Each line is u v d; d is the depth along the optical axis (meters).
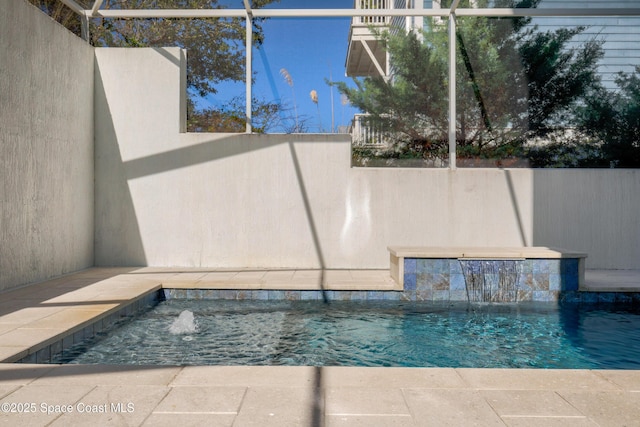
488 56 6.63
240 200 6.60
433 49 6.59
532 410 1.97
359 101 6.62
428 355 3.44
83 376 2.36
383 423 1.84
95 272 6.01
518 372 2.46
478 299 5.10
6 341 3.00
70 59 5.99
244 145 6.62
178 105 6.58
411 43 6.61
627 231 6.56
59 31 5.74
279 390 2.18
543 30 6.67
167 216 6.61
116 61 6.60
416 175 6.57
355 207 6.59
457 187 6.56
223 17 6.69
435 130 6.61
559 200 6.58
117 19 6.82
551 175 6.58
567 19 6.66
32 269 5.17
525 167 6.68
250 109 6.68
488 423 1.85
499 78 6.65
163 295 5.24
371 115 6.62
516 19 6.63
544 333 4.02
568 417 1.91
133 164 6.60
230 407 1.98
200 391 2.16
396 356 3.41
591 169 6.59
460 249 5.52
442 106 6.61
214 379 2.32
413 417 1.90
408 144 6.62
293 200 6.60
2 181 4.70
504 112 6.64
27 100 5.11
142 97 6.60
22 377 2.34
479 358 3.37
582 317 4.54
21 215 4.99
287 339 3.82
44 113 5.42
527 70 6.66
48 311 3.86
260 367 2.51
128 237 6.60
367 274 6.02
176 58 6.59
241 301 5.16
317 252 6.59
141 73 6.60
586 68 6.68
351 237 6.60
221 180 6.60
